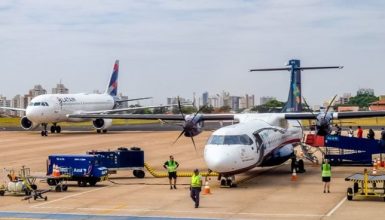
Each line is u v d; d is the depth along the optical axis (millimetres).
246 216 21938
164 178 34219
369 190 26438
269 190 28500
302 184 30516
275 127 34906
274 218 21453
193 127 36125
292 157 36312
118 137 68125
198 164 40875
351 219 21000
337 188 28875
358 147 38500
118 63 91312
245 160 29188
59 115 71750
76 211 23547
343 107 133125
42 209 24078
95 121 76562
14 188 27844
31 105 69938
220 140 29250
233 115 37250
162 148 54062
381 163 38594
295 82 45375
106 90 89188
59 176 29266
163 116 42000
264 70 46281
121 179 33875
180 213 22781
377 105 132500
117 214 22812
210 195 27109
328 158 39281
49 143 59406
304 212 22500
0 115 183000
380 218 21094
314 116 36125
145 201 25766
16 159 44812
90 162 30438
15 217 22406
